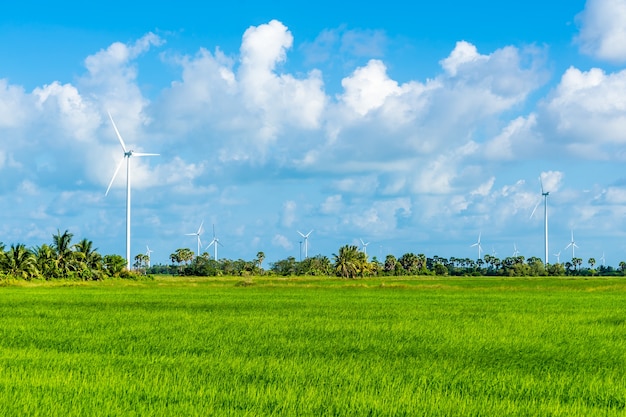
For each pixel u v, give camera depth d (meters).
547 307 41.25
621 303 45.62
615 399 14.05
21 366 17.27
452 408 13.17
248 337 23.95
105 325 28.50
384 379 15.78
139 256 169.88
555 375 16.56
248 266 171.50
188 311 37.34
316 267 169.88
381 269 178.62
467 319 31.81
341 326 27.97
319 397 13.92
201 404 13.34
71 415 12.44
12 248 90.25
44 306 41.72
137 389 14.62
